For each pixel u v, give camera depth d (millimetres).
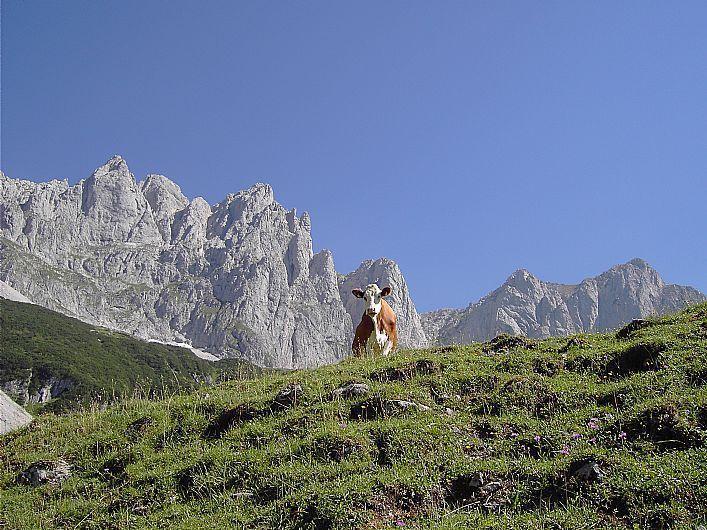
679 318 17922
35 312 153625
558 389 14500
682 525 9148
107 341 147125
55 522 12734
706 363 13680
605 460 10938
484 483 11414
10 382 103875
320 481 11992
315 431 13820
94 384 105312
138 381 21594
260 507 11703
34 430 18875
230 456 13664
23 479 15148
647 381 13641
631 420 12094
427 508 11117
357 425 13930
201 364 152125
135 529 11859
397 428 13453
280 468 12633
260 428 14719
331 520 10812
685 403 12031
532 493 10883
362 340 23109
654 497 9922
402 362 17688
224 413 16094
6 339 124188
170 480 13406
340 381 16812
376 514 10953
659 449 11156
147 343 160750
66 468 15242
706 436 10977
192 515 11953
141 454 15062
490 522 10164
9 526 12859
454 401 14930
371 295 23391
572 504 10281
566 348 17469
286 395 16000
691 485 9891
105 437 16375
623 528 9516
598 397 13773
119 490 13594
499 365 16719
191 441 15289
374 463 12492
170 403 17953
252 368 22781
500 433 13164
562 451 11734
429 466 12164
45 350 122250
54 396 102812
